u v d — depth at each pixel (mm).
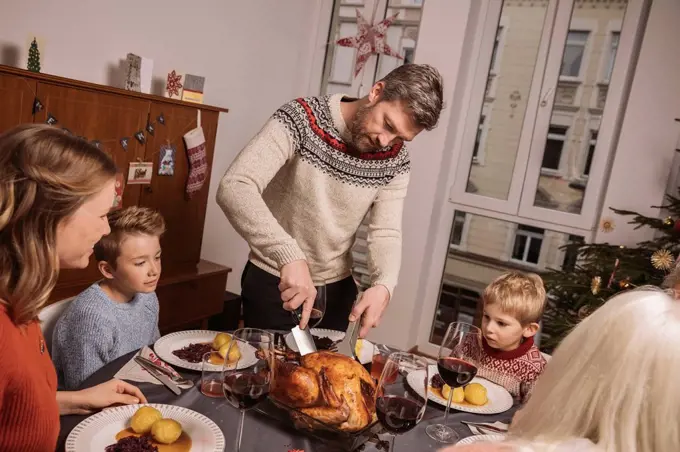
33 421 888
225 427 1091
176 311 2863
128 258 1560
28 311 856
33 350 928
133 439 982
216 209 3453
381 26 3623
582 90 3312
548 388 770
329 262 1786
